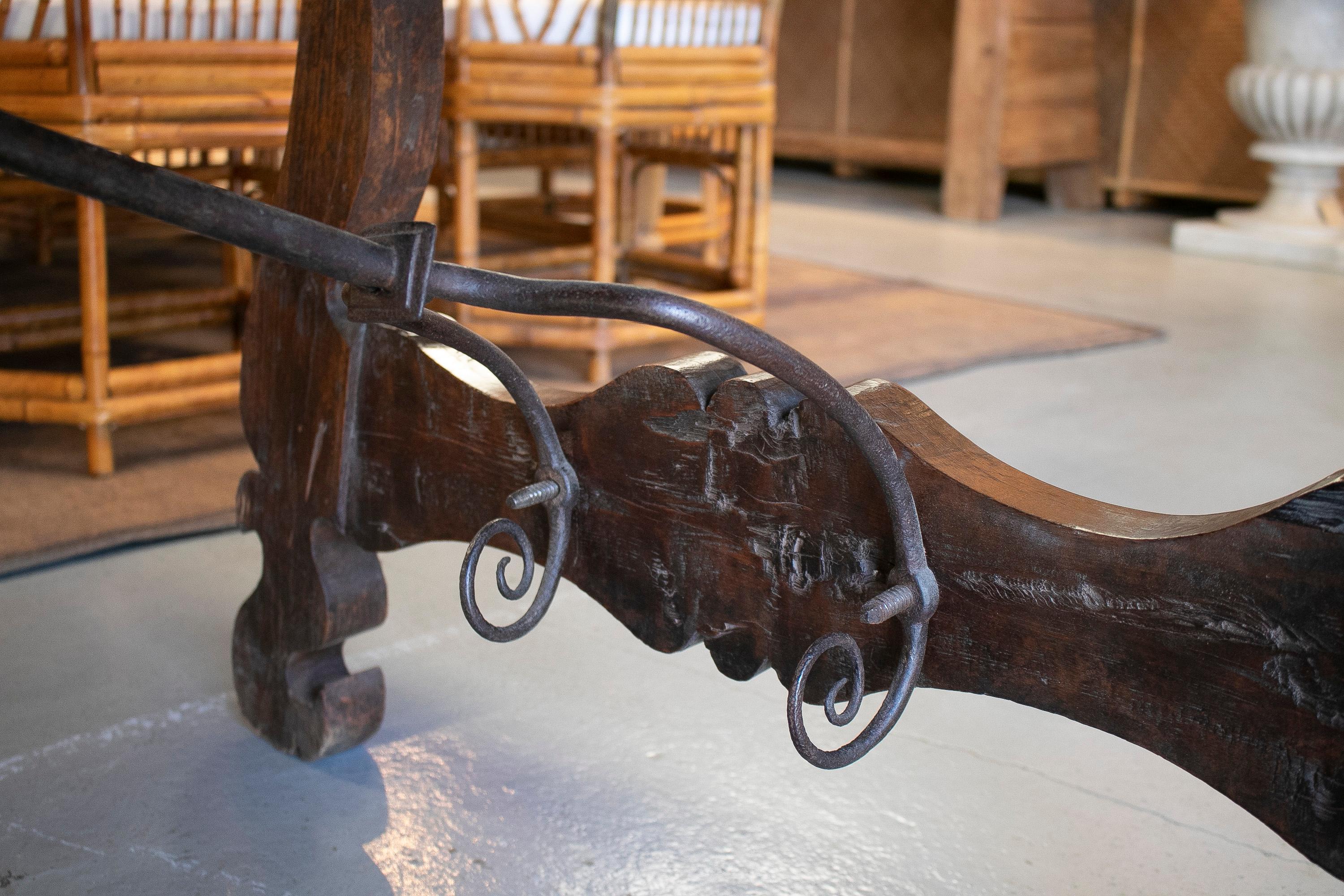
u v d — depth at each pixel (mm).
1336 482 606
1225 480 1951
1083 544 697
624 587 935
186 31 1774
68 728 1208
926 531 766
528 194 4871
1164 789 1158
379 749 1188
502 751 1188
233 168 2518
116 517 1697
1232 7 4684
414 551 1677
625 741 1211
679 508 885
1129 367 2664
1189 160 4949
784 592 842
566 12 2307
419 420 1031
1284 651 628
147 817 1069
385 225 703
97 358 1831
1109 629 695
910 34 5375
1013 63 4766
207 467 1939
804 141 5910
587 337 2361
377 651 1379
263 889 975
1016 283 3602
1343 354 2828
